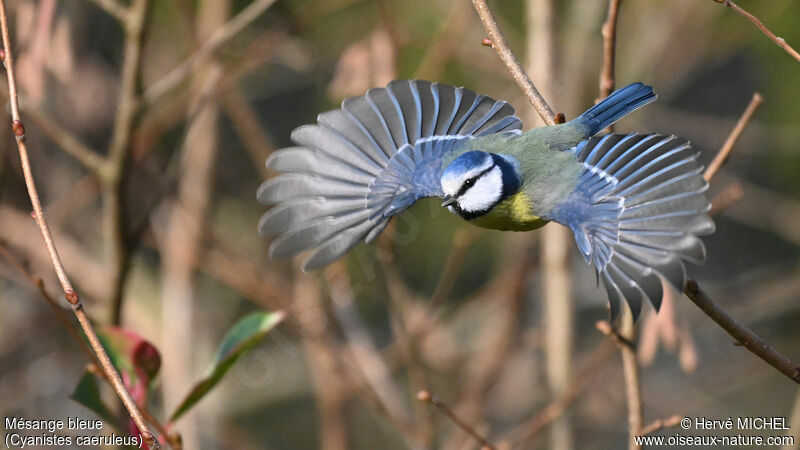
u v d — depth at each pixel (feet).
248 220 43.16
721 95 46.32
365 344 35.94
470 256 41.98
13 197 37.42
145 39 26.78
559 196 19.95
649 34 41.04
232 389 41.57
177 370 36.27
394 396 34.96
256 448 39.09
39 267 35.96
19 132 16.47
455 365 39.83
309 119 44.57
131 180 38.24
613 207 18.51
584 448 39.32
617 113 21.57
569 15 41.37
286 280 40.22
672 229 16.66
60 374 37.52
